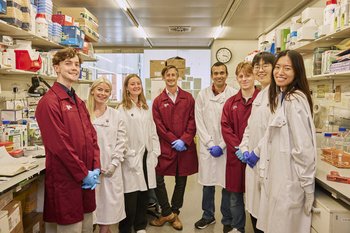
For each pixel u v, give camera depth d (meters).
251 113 2.35
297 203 1.71
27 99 3.09
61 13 3.65
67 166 1.77
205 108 2.93
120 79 8.75
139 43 8.41
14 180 1.74
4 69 2.36
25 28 2.53
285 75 1.74
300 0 4.33
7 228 1.67
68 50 1.87
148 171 2.82
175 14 5.26
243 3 4.49
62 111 1.79
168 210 3.11
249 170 2.29
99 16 5.31
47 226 2.10
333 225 1.58
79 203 1.86
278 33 4.11
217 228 3.07
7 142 2.34
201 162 2.92
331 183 1.71
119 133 2.48
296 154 1.64
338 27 2.52
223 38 7.41
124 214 2.54
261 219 1.93
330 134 2.65
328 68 2.74
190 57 9.04
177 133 3.01
